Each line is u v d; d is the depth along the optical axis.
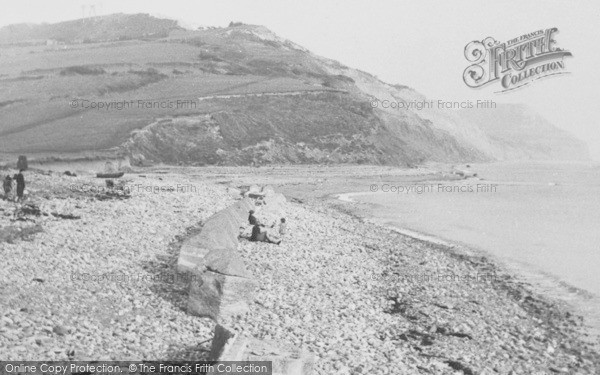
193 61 185.25
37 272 23.27
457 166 196.12
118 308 21.00
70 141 103.75
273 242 37.41
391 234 51.53
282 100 158.88
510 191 115.94
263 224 40.38
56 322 18.33
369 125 164.62
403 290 31.41
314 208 65.62
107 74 156.75
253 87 164.25
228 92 155.62
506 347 24.08
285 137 143.25
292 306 24.69
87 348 16.86
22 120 118.44
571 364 23.03
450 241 51.03
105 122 118.25
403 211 70.50
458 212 73.44
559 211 81.00
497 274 38.59
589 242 53.97
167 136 120.12
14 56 189.75
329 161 142.38
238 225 37.91
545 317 29.53
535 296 33.53
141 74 159.88
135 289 23.53
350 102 169.12
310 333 21.58
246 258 32.28
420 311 27.78
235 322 21.27
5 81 150.62
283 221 42.34
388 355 21.00
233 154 126.62
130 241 31.70
